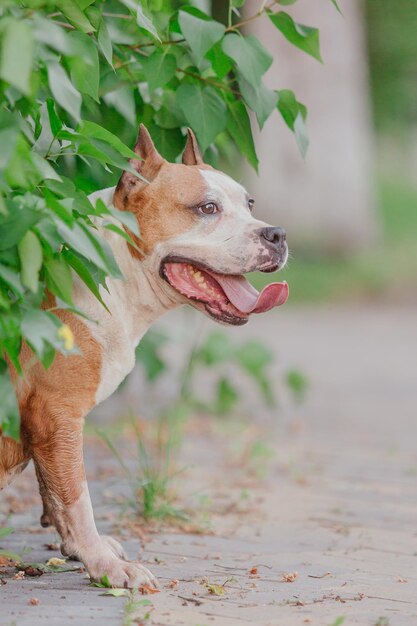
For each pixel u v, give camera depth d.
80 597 4.68
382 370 15.07
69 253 4.42
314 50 5.62
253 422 10.98
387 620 4.45
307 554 5.82
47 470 4.85
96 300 4.89
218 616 4.47
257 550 5.89
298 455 9.25
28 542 5.86
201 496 6.89
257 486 7.87
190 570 5.34
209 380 13.77
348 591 5.02
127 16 5.65
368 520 6.83
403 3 34.38
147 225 5.05
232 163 6.97
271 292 5.02
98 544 4.91
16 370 4.41
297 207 24.92
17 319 4.14
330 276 24.41
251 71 5.25
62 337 4.07
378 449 9.66
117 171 5.71
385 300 23.66
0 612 4.42
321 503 7.36
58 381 4.79
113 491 7.22
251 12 22.98
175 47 5.62
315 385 13.66
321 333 19.33
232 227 5.06
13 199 4.21
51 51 4.33
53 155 4.69
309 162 24.84
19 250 4.08
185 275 5.08
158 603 4.63
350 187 25.19
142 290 5.09
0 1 3.92
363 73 27.73
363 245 25.52
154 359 9.41
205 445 9.43
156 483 6.82
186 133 6.12
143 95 5.96
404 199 31.00
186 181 5.09
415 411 11.89
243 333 18.78
